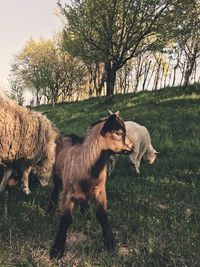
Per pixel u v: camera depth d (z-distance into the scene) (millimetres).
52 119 4875
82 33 4824
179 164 2043
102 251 941
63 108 5871
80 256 928
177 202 1397
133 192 1510
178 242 961
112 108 4543
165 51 5016
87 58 5105
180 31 4832
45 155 1493
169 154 2322
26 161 1475
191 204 1373
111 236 947
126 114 3889
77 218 1138
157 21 4703
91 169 915
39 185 1572
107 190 1521
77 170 917
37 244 963
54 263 868
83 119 4336
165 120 3357
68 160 948
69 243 1008
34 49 10422
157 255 891
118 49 4879
